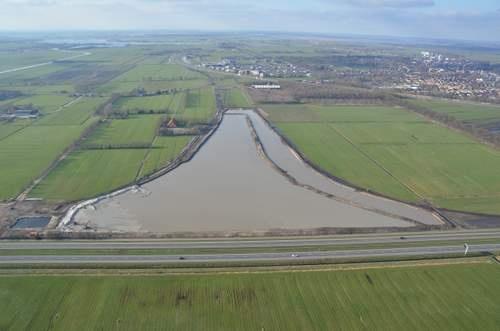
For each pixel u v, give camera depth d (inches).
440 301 3472.0
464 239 4475.9
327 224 4805.6
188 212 5027.1
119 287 3563.0
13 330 3085.6
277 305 3398.1
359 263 3969.0
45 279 3639.3
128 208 5103.3
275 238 4426.7
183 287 3580.2
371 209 5196.9
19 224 4662.9
